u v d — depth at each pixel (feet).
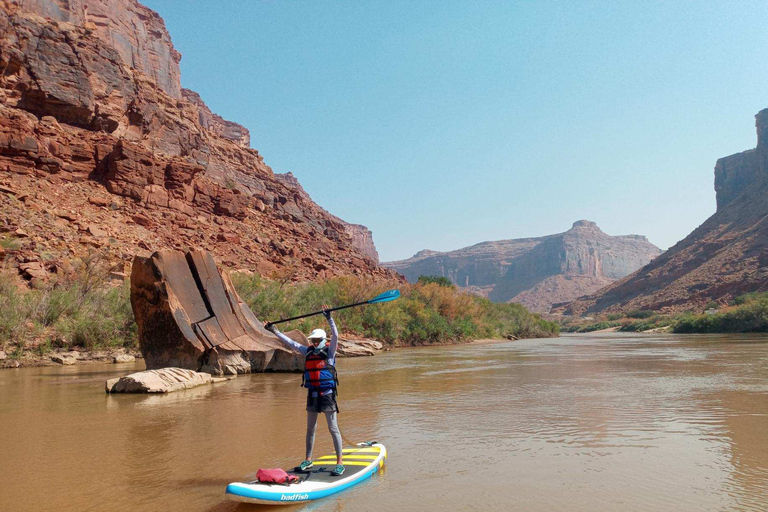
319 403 18.72
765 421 28.35
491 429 27.14
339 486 17.26
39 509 16.08
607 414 31.07
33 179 142.00
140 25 287.28
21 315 78.43
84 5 244.63
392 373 58.65
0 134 138.82
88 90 171.01
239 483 16.28
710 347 112.98
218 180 236.63
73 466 20.90
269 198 257.75
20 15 165.27
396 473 19.36
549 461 20.81
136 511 15.83
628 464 20.22
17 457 22.38
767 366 63.21
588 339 202.80
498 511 15.30
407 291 165.07
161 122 208.74
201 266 58.13
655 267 554.05
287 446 23.75
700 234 541.75
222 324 57.82
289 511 15.53
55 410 34.24
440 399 38.11
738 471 19.11
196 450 23.22
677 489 17.10
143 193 166.09
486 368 64.90
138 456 22.33
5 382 50.67
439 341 151.12
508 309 254.47
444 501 16.24
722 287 369.91
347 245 279.49
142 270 53.93
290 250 201.87
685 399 36.58
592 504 15.80
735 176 636.07
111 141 168.76
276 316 99.25
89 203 148.05
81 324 80.02
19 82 157.07
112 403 37.19
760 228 440.45
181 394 41.83
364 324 124.36
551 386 45.47
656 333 288.71
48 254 110.22
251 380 51.75
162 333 53.36
